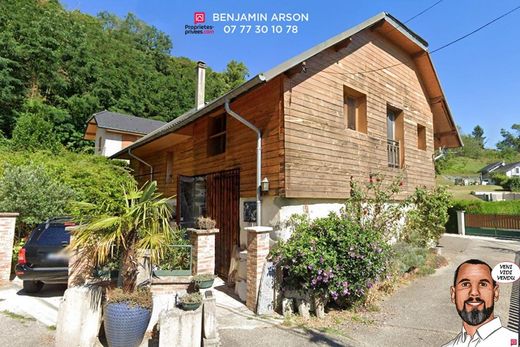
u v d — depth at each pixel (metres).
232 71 42.88
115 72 31.17
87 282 4.56
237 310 5.20
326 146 6.88
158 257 4.11
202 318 3.86
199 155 9.10
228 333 4.33
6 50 22.30
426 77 10.84
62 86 25.44
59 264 5.52
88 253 4.37
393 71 9.42
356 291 5.11
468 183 56.44
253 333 4.34
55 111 22.91
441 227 9.22
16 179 7.60
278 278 5.25
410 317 4.96
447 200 9.28
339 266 5.02
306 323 4.71
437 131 12.45
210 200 8.30
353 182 7.38
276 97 6.37
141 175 14.18
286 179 5.96
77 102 25.61
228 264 7.30
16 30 23.95
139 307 3.77
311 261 4.81
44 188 7.95
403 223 8.83
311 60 6.85
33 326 4.47
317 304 4.97
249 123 6.41
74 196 8.65
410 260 7.23
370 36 8.69
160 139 9.96
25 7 25.61
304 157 6.36
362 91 8.12
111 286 4.19
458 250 10.98
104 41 34.41
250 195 6.89
